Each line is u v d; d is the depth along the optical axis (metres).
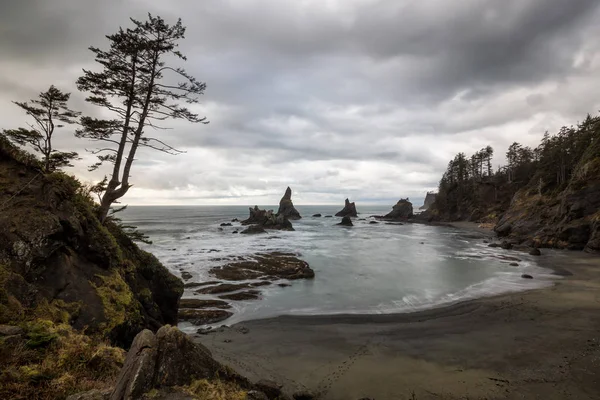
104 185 14.62
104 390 5.05
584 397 10.15
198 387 5.08
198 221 115.75
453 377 11.69
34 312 7.51
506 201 98.81
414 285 27.05
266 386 9.18
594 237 41.84
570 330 15.95
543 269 32.50
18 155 10.23
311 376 12.05
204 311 20.08
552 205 56.44
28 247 8.44
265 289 25.92
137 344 5.20
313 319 19.16
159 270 15.15
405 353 13.99
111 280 10.59
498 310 19.77
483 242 57.31
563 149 70.50
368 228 92.31
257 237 64.50
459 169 118.50
